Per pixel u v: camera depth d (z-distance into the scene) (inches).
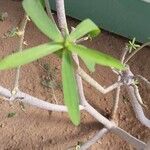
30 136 23.7
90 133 23.8
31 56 9.5
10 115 24.1
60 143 23.5
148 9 23.0
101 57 10.1
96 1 24.7
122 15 24.7
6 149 23.3
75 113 10.0
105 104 24.5
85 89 25.0
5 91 15.1
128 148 23.2
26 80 25.3
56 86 25.0
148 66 26.0
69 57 10.0
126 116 24.2
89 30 10.4
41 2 11.2
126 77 15.3
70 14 27.4
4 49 26.5
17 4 28.8
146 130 23.7
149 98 24.6
